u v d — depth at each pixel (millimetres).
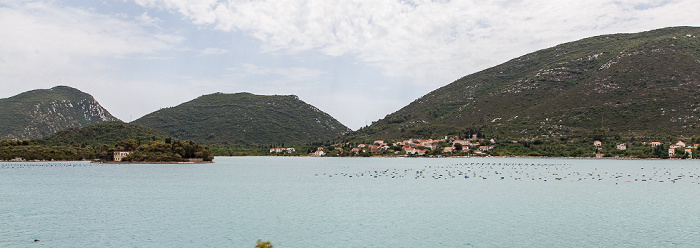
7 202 104625
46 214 88562
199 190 127062
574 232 70938
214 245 65438
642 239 66375
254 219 82562
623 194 113750
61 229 75125
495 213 87188
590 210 89875
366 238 68375
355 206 96125
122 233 72312
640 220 79500
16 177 172500
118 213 89312
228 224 78438
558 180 150875
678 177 159250
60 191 125688
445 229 73625
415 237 68812
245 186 138000
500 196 110750
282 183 147250
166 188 132500
